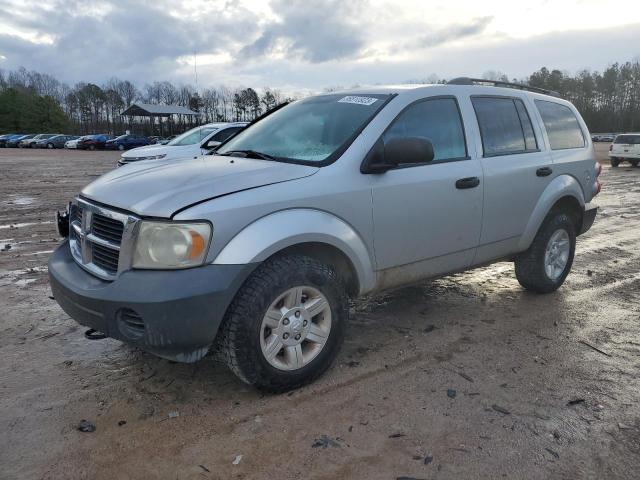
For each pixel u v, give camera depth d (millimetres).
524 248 4883
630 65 108438
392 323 4492
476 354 3904
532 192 4707
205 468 2602
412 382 3463
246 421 2996
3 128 83625
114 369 3621
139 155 10836
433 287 5527
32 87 104125
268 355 3139
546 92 5492
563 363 3775
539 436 2891
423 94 4047
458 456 2713
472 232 4242
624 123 107875
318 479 2531
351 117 3840
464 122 4266
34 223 9008
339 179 3414
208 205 2936
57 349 3932
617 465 2664
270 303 3080
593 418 3072
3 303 4875
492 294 5324
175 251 2857
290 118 4281
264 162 3607
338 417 3043
